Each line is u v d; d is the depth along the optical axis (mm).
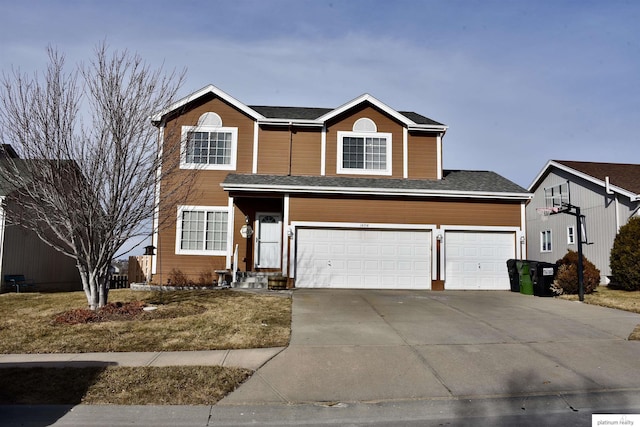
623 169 21516
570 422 5148
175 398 5555
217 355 7176
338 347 7598
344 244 15273
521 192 15625
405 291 14695
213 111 16766
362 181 16266
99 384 5898
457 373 6488
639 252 15070
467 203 15656
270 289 14344
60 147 9211
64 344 7691
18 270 16328
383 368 6648
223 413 5277
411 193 15289
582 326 9156
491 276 15422
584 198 20984
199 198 16375
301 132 17031
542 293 13445
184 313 10016
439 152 17375
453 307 11305
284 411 5359
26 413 5215
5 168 10055
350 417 5281
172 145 10992
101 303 10227
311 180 16094
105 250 9820
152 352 7348
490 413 5402
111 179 9414
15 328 8742
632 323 9414
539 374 6461
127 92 9648
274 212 16500
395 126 17328
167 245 16125
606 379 6293
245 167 16672
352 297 12859
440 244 15328
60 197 9211
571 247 21844
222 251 16219
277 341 7895
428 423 5137
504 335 8430
